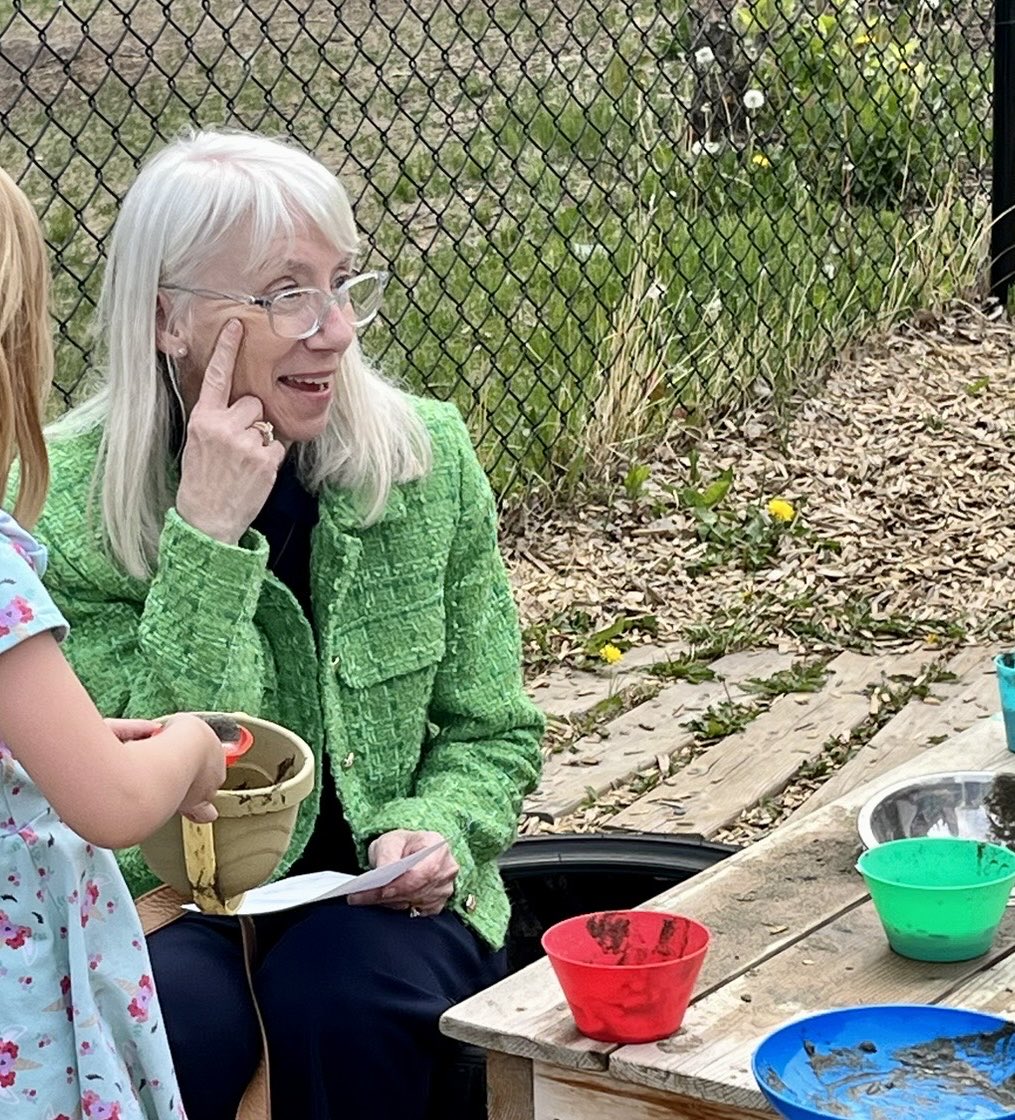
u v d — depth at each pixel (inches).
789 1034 77.7
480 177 310.5
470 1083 102.2
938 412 254.5
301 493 108.8
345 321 102.9
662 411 249.4
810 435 249.3
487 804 112.3
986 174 316.2
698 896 97.7
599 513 231.1
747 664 192.7
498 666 116.1
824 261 283.4
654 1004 81.6
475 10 389.4
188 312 101.7
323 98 346.3
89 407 109.0
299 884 100.4
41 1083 81.0
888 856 93.7
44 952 81.0
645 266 259.6
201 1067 99.8
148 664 102.3
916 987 87.0
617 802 163.8
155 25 370.6
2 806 79.8
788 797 163.6
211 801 86.0
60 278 268.1
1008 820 103.3
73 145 221.9
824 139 311.3
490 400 246.5
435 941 105.8
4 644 75.0
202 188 100.8
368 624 109.3
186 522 100.0
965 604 204.5
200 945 104.5
